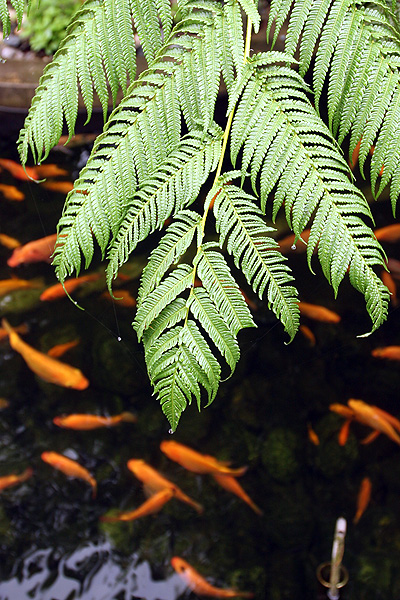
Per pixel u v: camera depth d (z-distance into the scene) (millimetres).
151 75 896
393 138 862
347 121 882
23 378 3619
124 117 891
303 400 3398
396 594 2729
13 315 3789
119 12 913
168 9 900
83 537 3090
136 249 3846
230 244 833
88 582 2941
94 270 3820
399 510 3016
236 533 3043
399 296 3678
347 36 863
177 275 833
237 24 882
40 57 4512
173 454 3264
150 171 883
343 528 2484
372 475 3150
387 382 3420
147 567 2973
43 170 4410
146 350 833
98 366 3543
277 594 2820
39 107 928
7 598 2891
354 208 840
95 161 889
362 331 3576
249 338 3523
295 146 856
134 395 3492
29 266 4008
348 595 2760
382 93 861
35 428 3471
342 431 3260
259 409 3385
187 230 841
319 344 3545
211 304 823
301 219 847
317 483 3166
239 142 866
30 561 3012
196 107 891
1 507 3195
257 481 3195
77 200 883
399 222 3592
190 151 871
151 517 3145
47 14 4527
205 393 3438
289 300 818
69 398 3537
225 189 853
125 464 3322
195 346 818
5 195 4320
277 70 879
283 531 3021
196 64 884
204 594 2867
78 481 3285
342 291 3623
